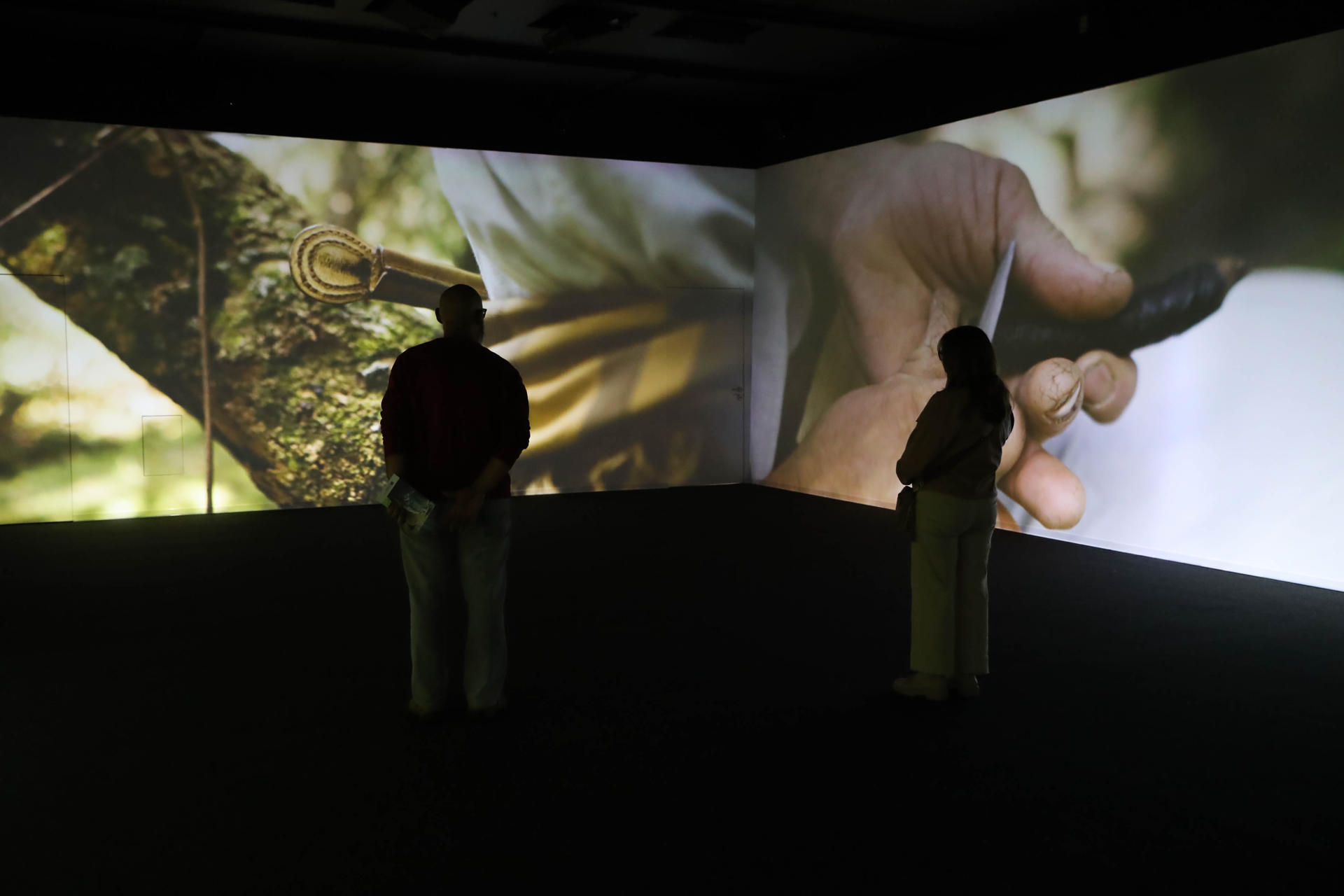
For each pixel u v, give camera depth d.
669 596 6.21
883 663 4.85
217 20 7.97
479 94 10.21
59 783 3.42
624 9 7.79
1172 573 6.98
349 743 3.79
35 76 8.66
